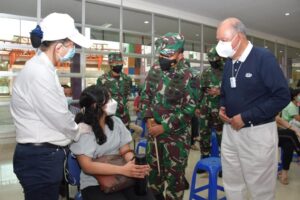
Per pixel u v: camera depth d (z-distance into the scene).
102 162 1.59
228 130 1.83
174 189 1.95
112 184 1.53
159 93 1.92
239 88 1.71
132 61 5.74
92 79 5.18
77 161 1.63
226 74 1.82
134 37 5.77
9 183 3.18
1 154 4.25
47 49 1.34
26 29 4.49
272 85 1.57
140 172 1.56
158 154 1.95
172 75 1.91
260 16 6.63
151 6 5.67
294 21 7.16
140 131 3.73
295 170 3.72
